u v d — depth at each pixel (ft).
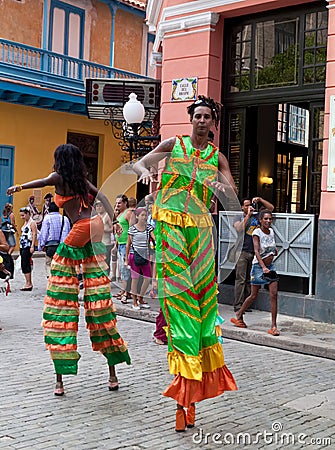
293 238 32.22
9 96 61.93
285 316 31.40
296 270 32.17
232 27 35.45
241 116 35.27
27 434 14.70
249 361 23.40
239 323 28.45
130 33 76.54
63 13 68.64
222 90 35.73
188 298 15.11
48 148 66.64
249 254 30.35
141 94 41.32
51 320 17.80
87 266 18.10
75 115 69.00
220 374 15.62
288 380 20.79
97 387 18.74
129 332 27.78
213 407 17.38
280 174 42.96
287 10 33.14
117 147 73.51
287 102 33.24
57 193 17.76
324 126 30.60
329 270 30.07
